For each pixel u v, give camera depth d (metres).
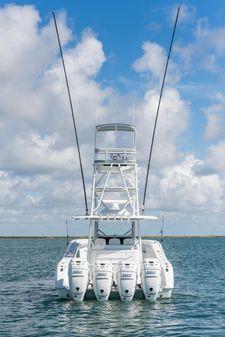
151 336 16.62
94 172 24.48
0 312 21.28
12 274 41.59
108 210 23.77
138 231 24.27
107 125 24.41
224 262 58.66
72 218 23.64
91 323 18.30
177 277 38.16
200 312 20.86
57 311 20.53
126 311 20.06
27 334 16.98
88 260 23.39
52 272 43.69
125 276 20.59
